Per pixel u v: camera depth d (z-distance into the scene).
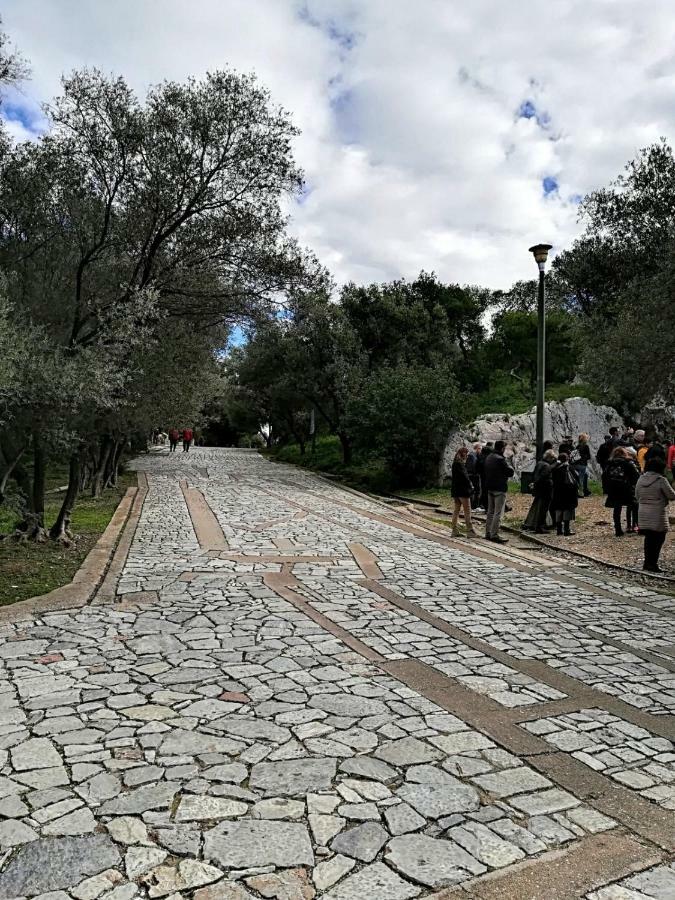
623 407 23.91
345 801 3.51
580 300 19.55
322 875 2.91
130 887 2.80
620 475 13.11
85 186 11.04
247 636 6.39
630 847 3.19
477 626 7.05
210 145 11.90
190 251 13.14
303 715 4.60
